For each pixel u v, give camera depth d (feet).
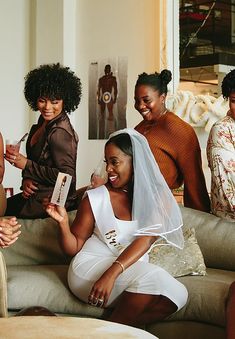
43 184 13.17
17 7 24.47
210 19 20.07
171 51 20.68
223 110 18.53
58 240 11.66
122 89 22.03
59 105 13.21
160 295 10.58
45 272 11.95
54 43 23.41
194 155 13.65
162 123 13.70
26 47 24.64
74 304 11.23
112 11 22.29
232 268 12.62
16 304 11.32
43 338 7.41
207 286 11.15
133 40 21.68
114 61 22.27
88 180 23.18
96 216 11.41
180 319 11.10
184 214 13.19
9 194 20.81
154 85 13.65
